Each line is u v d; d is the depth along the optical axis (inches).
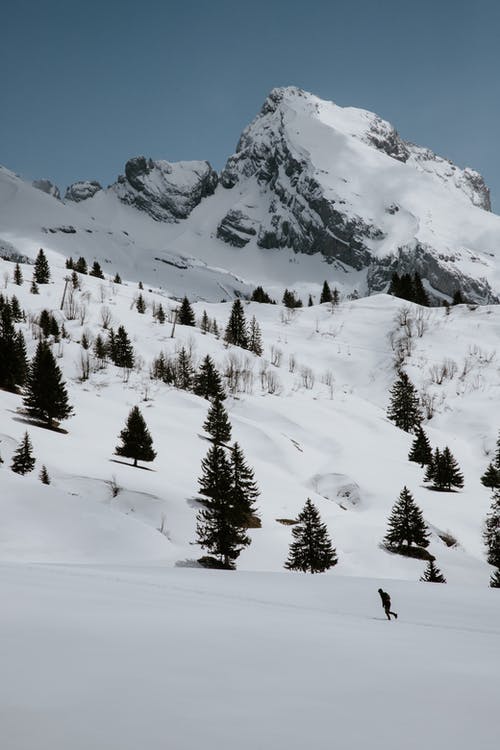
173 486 2763.3
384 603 922.7
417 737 322.0
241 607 835.4
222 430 3826.3
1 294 6451.8
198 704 350.9
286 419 4891.7
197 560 2117.4
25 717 313.0
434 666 510.0
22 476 2229.3
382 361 7401.6
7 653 433.1
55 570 1143.0
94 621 577.0
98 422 3786.9
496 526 3053.6
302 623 724.7
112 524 2114.9
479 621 964.0
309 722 334.6
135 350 6225.4
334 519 3038.9
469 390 6441.9
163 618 638.5
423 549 2815.0
